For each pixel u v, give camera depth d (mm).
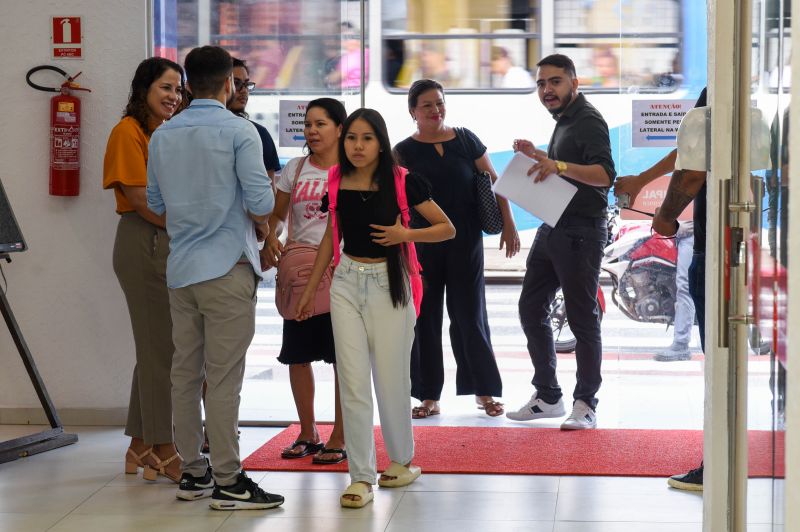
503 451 11984
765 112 5457
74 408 13336
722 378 6703
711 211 6773
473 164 13844
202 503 10078
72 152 12906
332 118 11125
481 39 16906
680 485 10438
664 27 13203
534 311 13617
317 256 10430
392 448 10625
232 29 13516
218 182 9508
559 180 12586
